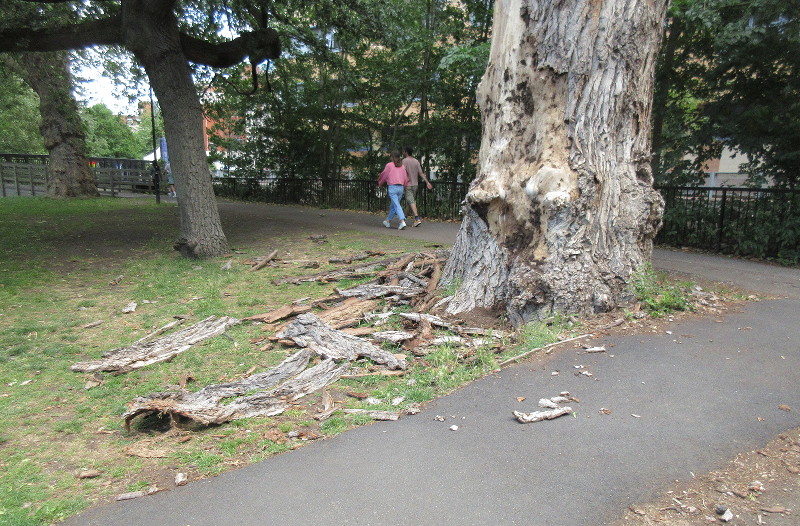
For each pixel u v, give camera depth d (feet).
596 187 18.92
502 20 21.12
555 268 18.49
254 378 15.40
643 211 19.81
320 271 29.01
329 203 65.98
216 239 34.04
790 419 12.49
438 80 54.49
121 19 34.91
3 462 11.72
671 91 38.47
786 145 31.19
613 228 19.47
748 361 15.51
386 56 58.13
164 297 24.86
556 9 19.19
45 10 38.93
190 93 33.19
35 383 15.85
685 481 10.39
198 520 9.57
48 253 35.12
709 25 28.86
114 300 24.47
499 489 10.17
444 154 56.29
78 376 16.34
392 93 58.03
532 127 20.07
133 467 11.41
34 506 10.09
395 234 41.68
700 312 19.70
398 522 9.36
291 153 70.33
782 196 30.63
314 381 15.25
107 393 15.15
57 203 67.46
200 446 12.16
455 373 15.21
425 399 13.98
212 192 34.14
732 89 33.88
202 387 15.39
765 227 30.48
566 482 10.34
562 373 14.93
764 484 10.27
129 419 12.87
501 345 16.88
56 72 68.44
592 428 12.19
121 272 29.94
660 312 19.10
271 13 47.83
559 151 19.25
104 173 89.61
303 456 11.50
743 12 29.94
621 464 10.88
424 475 10.66
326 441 12.09
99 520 9.66
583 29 18.95
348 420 13.00
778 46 29.66
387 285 23.68
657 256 32.04
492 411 13.12
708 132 34.27
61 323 21.20
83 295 25.29
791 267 28.73
